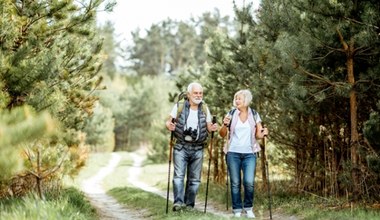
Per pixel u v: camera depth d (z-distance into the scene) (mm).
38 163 7695
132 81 97375
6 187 7578
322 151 10922
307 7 7434
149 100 70938
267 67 9742
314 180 11102
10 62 6578
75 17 8312
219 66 14297
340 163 9711
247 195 7668
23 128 4148
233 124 7691
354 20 7336
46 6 7859
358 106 9031
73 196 9781
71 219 6629
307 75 8422
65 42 8812
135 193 16578
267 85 10812
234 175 7664
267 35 10633
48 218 6004
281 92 9555
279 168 14125
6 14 6887
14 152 4238
